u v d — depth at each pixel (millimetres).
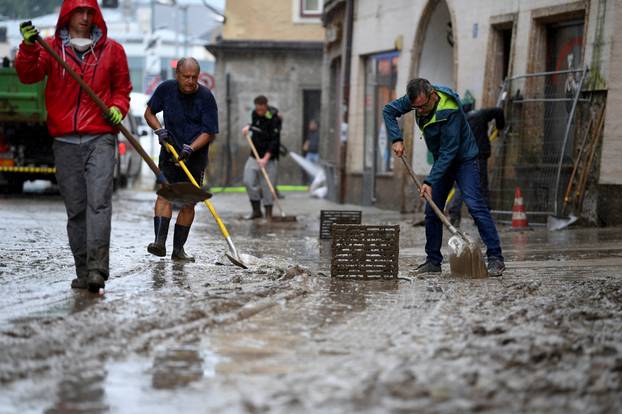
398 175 41906
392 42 43250
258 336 12312
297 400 9289
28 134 46125
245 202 48719
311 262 21281
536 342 11812
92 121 15812
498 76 35031
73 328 12406
